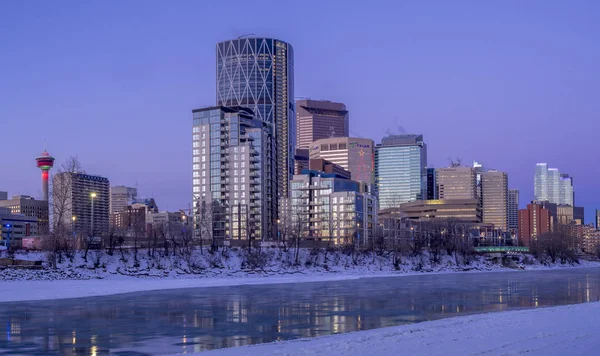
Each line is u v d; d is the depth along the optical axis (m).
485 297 113.50
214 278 179.75
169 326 73.50
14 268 156.88
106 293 125.25
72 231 183.50
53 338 64.62
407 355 43.00
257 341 60.97
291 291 132.38
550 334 51.84
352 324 73.44
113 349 57.47
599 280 177.75
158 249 196.12
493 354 42.56
